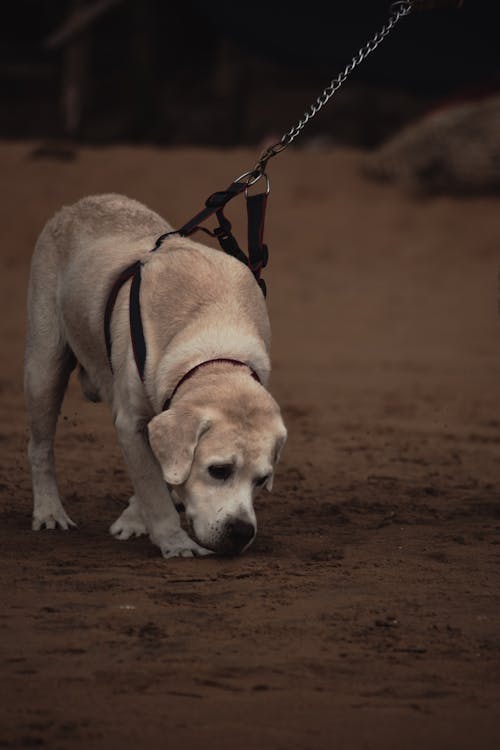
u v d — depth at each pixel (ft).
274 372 72.59
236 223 121.29
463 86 139.64
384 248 118.93
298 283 108.17
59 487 37.42
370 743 17.17
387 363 77.41
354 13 132.67
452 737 17.46
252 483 26.50
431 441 50.26
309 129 175.42
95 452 43.86
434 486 39.34
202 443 26.14
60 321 32.32
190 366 27.32
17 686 19.17
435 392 66.54
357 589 25.77
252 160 134.72
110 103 188.55
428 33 133.49
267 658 20.89
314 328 90.99
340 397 63.72
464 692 19.42
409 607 24.45
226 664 20.48
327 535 31.42
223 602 24.47
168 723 17.72
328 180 132.36
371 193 130.00
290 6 133.08
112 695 18.84
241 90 171.83
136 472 28.66
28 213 122.11
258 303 29.58
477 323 94.07
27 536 30.83
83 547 29.68
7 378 66.33
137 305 28.48
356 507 35.37
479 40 133.08
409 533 31.78
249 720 17.93
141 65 167.84
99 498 36.01
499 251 117.19
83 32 163.32
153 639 21.81
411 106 172.76
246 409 26.37
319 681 19.76
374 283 108.58
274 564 27.84
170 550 28.48
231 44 171.63
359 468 42.70
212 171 131.13
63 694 18.84
